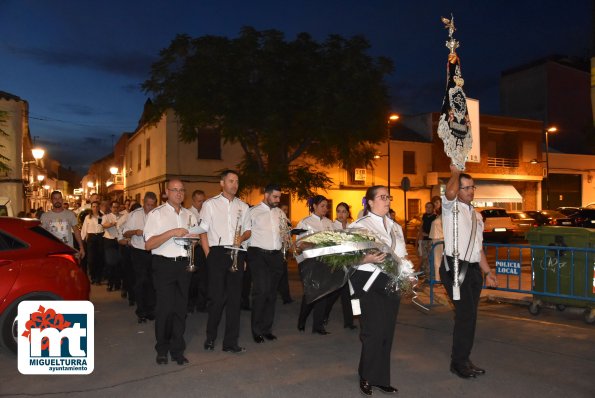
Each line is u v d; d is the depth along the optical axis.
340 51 18.48
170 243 5.68
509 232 23.56
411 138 32.28
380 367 4.68
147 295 7.89
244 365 5.58
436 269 9.93
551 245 7.91
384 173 30.69
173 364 5.63
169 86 18.20
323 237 4.67
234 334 6.08
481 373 5.12
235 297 6.12
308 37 18.28
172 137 24.95
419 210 31.89
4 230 6.06
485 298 9.16
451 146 5.02
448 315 7.79
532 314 8.16
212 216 6.16
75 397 4.70
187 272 5.74
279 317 8.07
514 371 5.23
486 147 34.16
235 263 6.01
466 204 5.24
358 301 4.95
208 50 17.73
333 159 21.97
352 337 6.75
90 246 11.99
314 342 6.51
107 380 5.13
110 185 41.56
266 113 18.02
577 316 8.00
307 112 18.17
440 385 4.91
